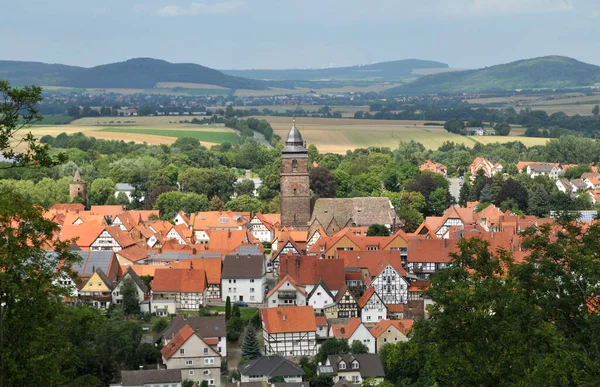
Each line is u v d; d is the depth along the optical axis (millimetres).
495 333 78625
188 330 166125
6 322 70500
